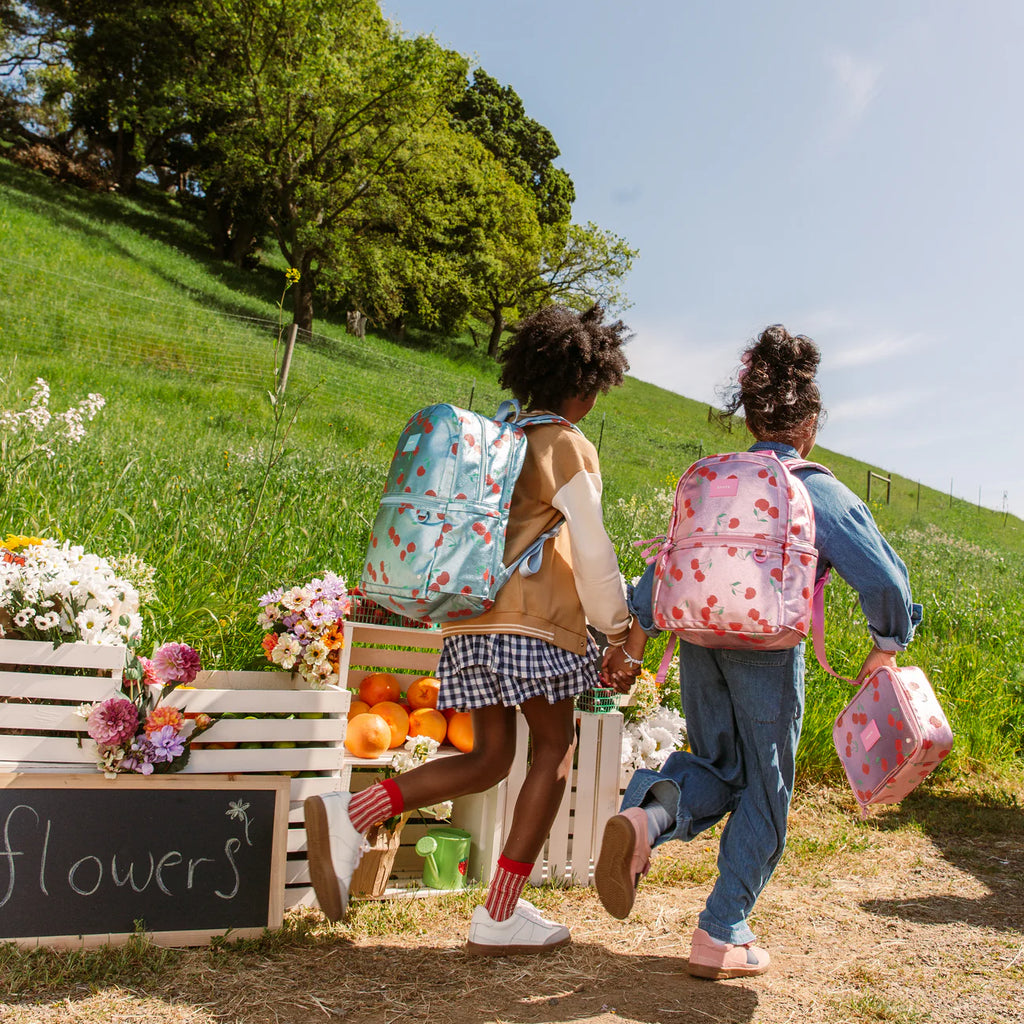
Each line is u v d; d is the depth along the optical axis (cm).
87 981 213
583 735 320
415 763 294
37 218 2731
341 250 2798
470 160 4019
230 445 875
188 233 4056
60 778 235
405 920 269
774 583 213
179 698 261
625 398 4644
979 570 1288
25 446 514
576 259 4341
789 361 254
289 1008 208
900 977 246
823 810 425
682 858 351
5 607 252
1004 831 407
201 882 244
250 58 2689
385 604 231
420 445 226
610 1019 211
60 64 4469
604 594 233
